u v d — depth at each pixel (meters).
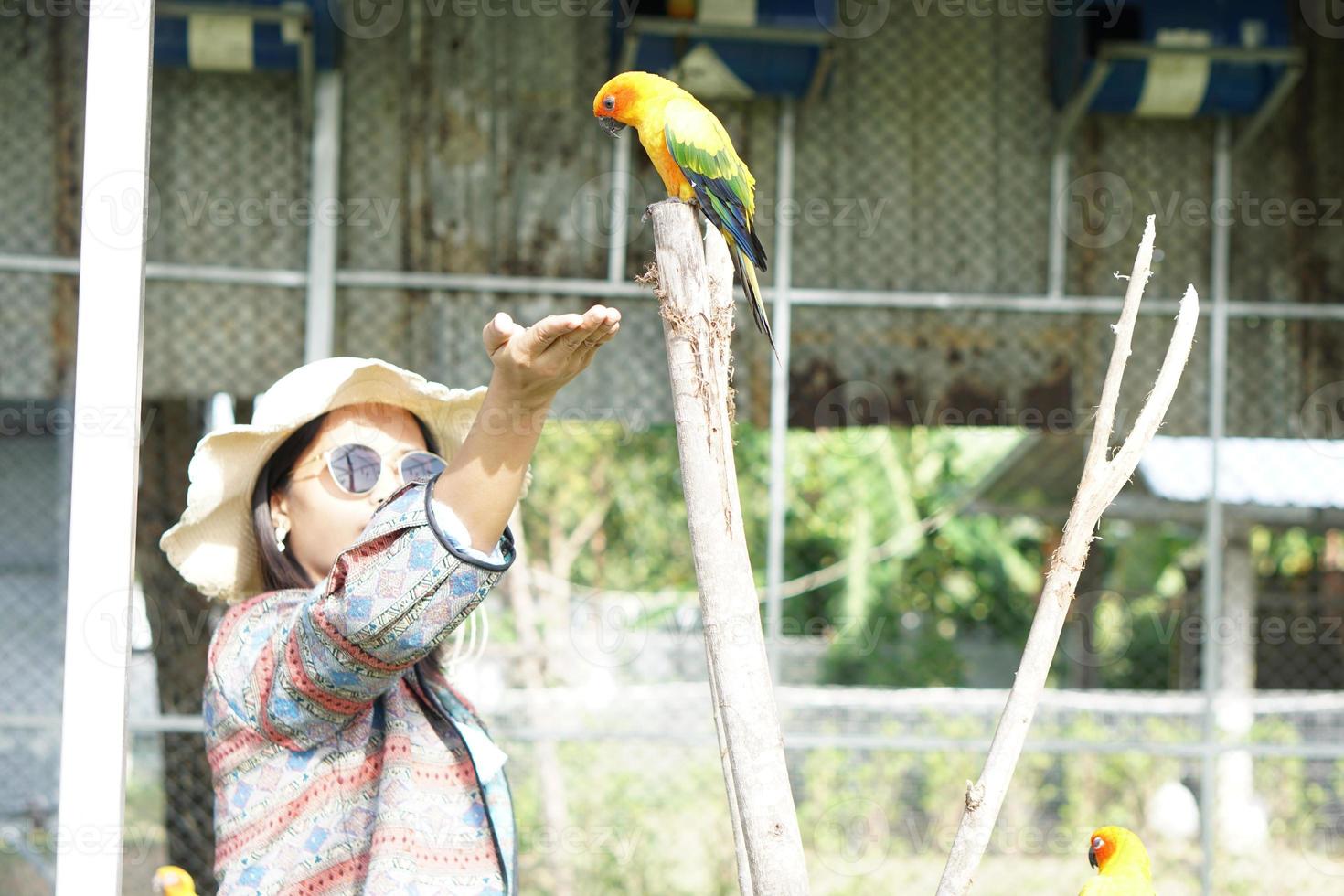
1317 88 6.59
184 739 6.66
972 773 8.66
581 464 12.06
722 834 8.25
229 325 6.18
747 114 6.45
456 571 1.71
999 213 6.53
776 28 5.86
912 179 6.52
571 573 12.09
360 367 2.12
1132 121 6.55
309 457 2.17
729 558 1.68
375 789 1.95
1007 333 6.52
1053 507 11.70
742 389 6.38
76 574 1.88
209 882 6.62
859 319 6.48
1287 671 10.68
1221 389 6.42
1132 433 1.77
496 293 6.35
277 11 5.74
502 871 1.95
